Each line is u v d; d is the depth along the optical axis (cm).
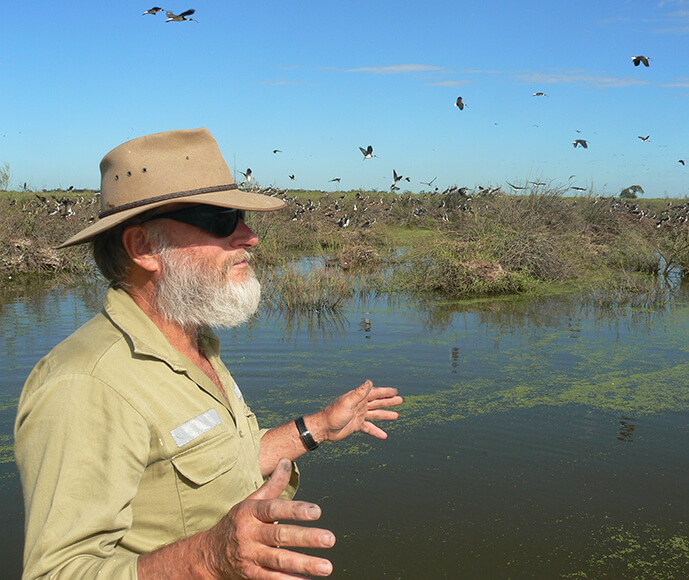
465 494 428
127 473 136
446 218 2161
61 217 2072
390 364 745
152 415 143
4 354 773
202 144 166
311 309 1126
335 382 670
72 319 1011
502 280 1354
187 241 160
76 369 136
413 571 342
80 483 128
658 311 1117
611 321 1021
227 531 114
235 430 166
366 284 1412
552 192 2078
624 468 466
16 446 136
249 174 2178
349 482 447
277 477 121
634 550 365
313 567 109
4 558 356
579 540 375
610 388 654
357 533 381
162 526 149
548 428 544
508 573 342
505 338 889
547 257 1512
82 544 124
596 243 2055
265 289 1262
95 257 168
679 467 470
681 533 384
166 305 161
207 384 161
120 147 160
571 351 810
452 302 1230
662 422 558
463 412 582
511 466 470
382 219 2917
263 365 738
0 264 1627
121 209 159
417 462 479
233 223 166
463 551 360
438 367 732
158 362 150
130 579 119
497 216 1711
